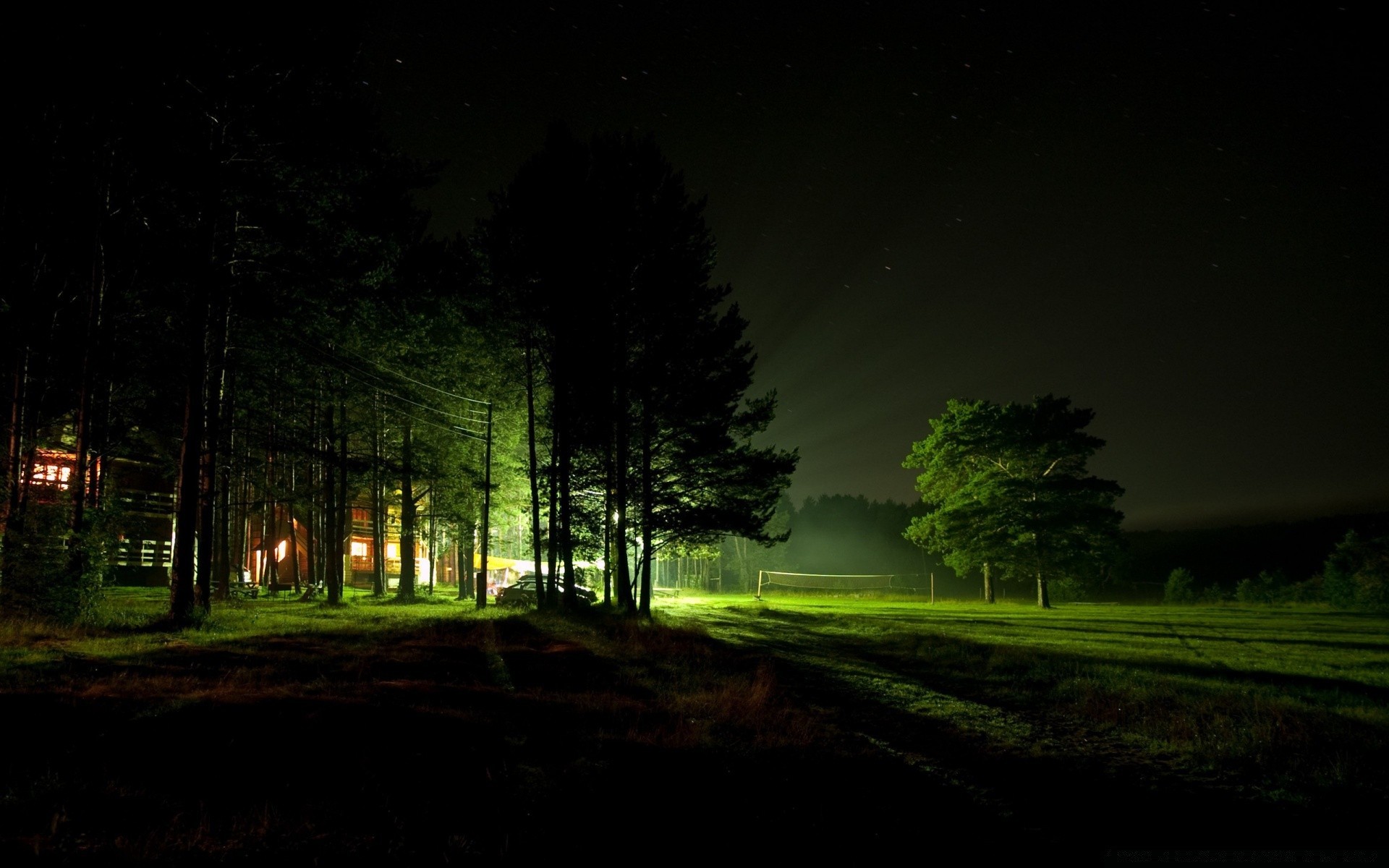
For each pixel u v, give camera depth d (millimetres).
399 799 5176
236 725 6465
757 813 5535
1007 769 7176
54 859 3934
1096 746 8133
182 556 16609
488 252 26484
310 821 4676
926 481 52469
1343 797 6305
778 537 27781
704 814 5434
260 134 17719
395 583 59938
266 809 4734
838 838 5148
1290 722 8625
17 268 16781
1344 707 9938
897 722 9336
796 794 6039
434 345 32094
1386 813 5910
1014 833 5430
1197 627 25828
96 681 8430
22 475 16844
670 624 24391
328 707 7223
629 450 28266
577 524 28766
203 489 20750
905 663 15773
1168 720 9008
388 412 33469
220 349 20547
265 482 30312
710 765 6625
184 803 4863
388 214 20766
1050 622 28828
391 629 17172
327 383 29047
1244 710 9352
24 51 14594
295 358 25469
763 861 4699
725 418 27156
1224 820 5770
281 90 17547
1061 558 43156
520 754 6504
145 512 30219
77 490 16797
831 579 88875
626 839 4871
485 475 31453
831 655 16875
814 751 7445
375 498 37594
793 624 28344
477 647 13812
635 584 27641
